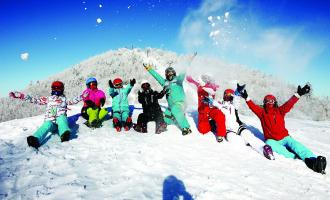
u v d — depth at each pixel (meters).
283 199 3.94
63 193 3.51
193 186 3.96
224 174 4.48
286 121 10.67
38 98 5.77
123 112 6.97
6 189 3.56
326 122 11.42
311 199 4.03
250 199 3.80
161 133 6.42
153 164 4.56
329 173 5.08
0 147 5.22
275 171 4.85
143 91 6.86
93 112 6.58
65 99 5.98
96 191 3.62
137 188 3.75
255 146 5.72
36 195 3.44
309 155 5.29
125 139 5.82
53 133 5.94
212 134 6.57
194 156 5.11
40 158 4.62
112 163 4.52
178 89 6.69
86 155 4.85
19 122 7.27
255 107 6.05
